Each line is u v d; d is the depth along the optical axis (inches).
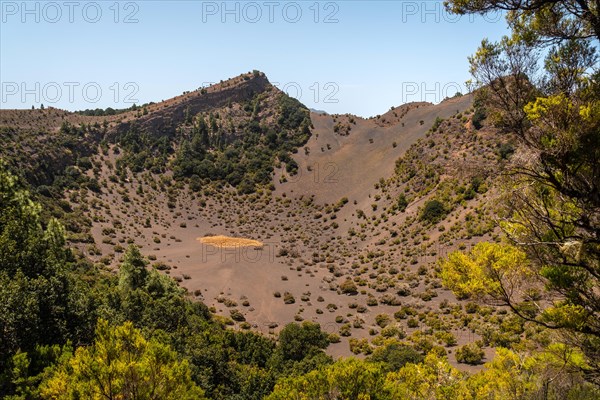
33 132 4252.0
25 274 745.0
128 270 1754.4
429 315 2086.6
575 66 362.6
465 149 3708.2
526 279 399.5
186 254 3420.3
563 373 430.3
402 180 4197.8
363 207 4291.3
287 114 6161.4
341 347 1892.2
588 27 382.6
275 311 2442.2
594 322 370.6
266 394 1107.9
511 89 378.9
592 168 341.1
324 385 647.1
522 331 1542.8
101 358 414.3
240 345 1561.3
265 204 4670.3
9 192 1027.3
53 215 3196.4
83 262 2106.3
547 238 380.8
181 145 5413.4
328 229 4121.6
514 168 371.2
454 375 755.4
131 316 1241.4
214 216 4485.7
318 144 5659.5
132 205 4205.2
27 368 522.0
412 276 2650.1
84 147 4613.7
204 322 1601.9
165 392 409.1
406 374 756.6
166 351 422.0
